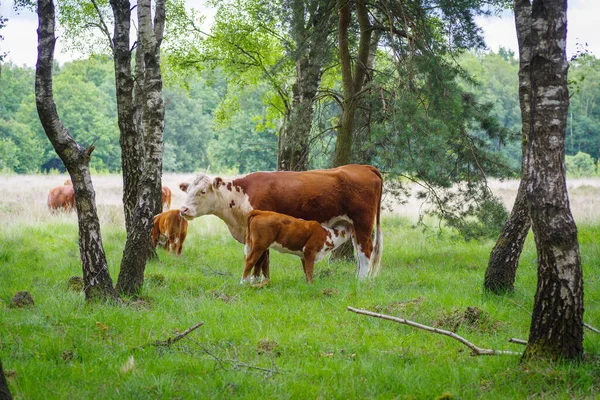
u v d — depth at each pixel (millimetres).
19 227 16781
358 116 15688
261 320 8578
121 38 11297
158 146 10266
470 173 14555
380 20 15875
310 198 12180
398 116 12820
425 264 13742
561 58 6469
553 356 6477
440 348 7551
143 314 8656
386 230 19125
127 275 9961
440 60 13859
